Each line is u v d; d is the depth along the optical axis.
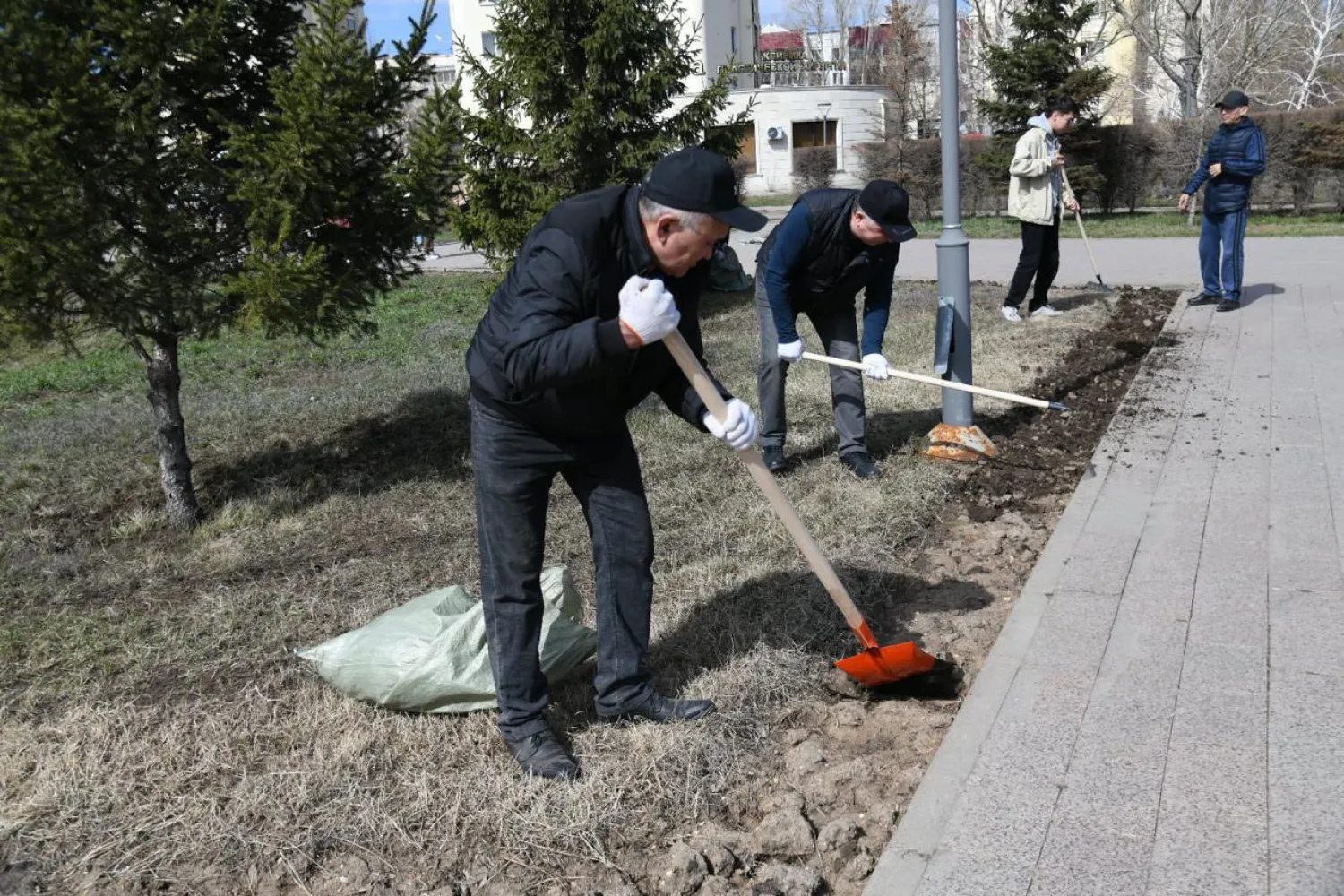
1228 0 29.42
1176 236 16.72
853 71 51.34
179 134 4.82
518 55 10.36
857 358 5.72
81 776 3.23
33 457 6.64
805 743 3.37
